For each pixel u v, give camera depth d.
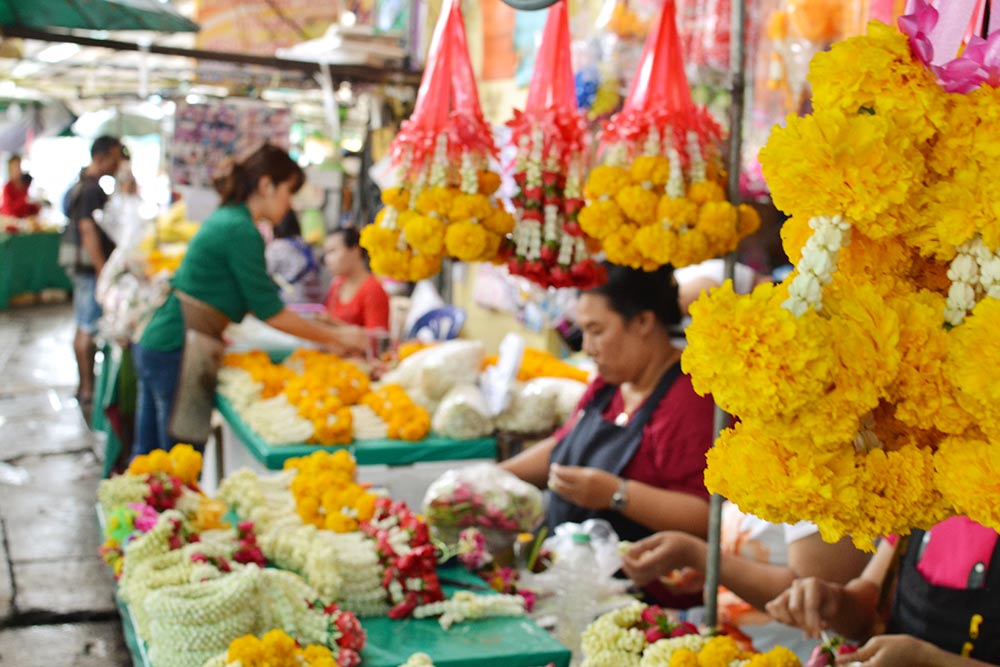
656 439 2.93
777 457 1.09
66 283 14.87
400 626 2.25
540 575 2.74
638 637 1.96
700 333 1.06
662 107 2.22
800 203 1.08
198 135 6.49
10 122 13.69
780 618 2.20
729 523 2.67
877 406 1.13
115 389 5.46
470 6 7.16
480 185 2.32
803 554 2.38
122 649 4.17
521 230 2.38
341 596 2.29
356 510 2.54
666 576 2.59
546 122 2.37
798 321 1.03
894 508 1.11
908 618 2.07
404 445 3.91
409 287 7.53
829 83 1.10
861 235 1.15
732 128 2.26
